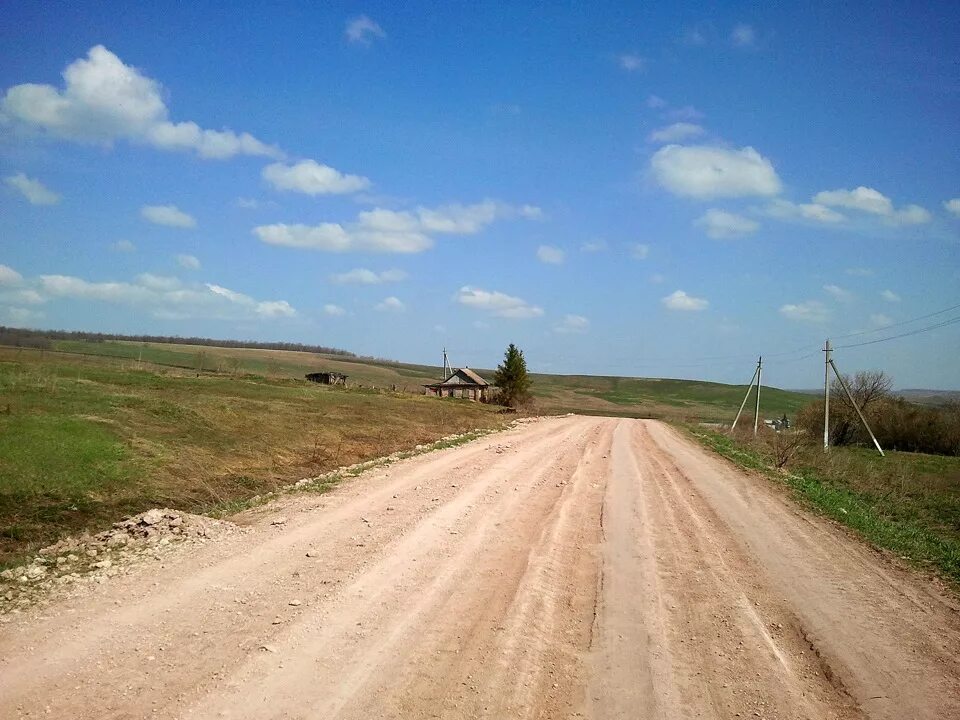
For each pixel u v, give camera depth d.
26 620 6.43
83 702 4.88
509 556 9.59
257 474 19.72
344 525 10.98
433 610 7.21
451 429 34.62
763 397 120.56
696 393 124.44
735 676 6.06
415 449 24.00
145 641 6.00
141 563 8.43
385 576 8.28
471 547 9.95
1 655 5.62
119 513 14.46
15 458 15.82
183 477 17.84
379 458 21.86
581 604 7.86
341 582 7.95
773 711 5.43
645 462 22.45
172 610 6.80
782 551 10.82
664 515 13.25
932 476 29.94
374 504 12.88
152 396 26.23
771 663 6.38
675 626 7.25
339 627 6.56
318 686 5.32
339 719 4.84
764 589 8.71
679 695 5.63
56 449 16.95
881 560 10.71
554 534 11.12
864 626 7.52
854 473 26.84
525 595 7.92
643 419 59.47
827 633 7.24
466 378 76.50
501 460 21.05
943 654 6.80
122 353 73.62
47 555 8.85
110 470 16.64
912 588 9.20
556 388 127.06
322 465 22.31
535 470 18.97
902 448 49.75
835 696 5.79
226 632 6.29
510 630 6.80
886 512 18.30
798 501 16.06
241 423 25.59
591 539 10.96
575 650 6.50
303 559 8.87
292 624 6.57
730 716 5.32
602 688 5.70
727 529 12.26
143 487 16.23
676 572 9.30
